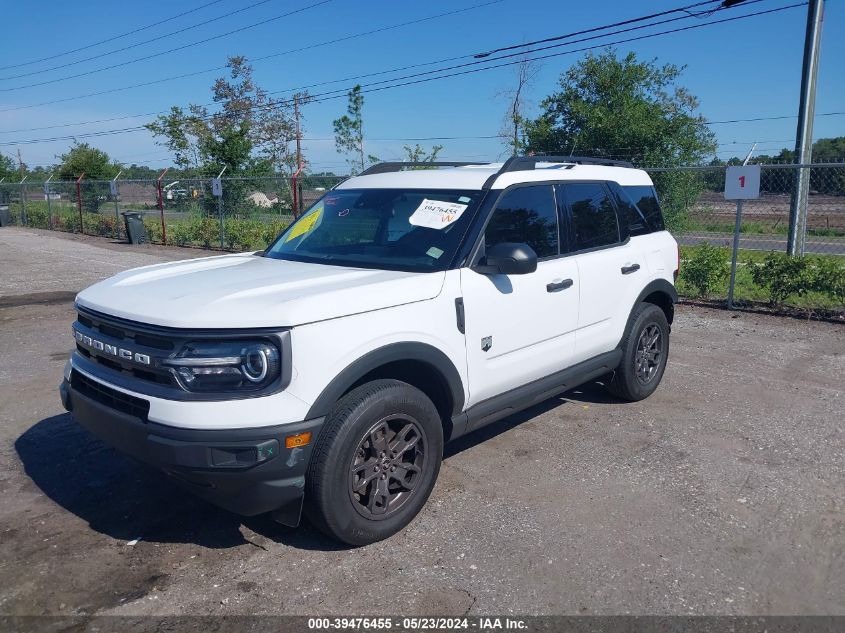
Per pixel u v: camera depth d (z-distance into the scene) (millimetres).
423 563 3521
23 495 4312
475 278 4109
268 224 18672
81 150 44531
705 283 10516
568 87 30578
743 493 4270
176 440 3135
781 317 9461
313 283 3746
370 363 3496
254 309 3254
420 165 5559
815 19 13586
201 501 4230
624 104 28844
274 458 3184
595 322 5168
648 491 4301
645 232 5891
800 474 4531
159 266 4566
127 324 3432
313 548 3686
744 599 3225
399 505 3781
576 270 4898
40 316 9984
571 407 5871
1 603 3213
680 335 8461
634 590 3287
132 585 3359
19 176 52500
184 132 44312
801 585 3332
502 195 4430
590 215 5246
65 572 3465
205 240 20219
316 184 19312
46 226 30203
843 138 31734
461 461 4770
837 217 25391
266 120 52062
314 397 3293
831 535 3781
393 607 3172
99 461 4812
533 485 4395
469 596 3246
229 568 3504
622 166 6047
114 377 3494
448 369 3943
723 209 19719
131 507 4156
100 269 15422
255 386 3195
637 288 5594
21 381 6703
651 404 5926
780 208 24297
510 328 4352
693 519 3951
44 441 5176
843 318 9148
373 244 4484
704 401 5992
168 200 25719
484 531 3828
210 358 3162
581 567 3477
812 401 5980
